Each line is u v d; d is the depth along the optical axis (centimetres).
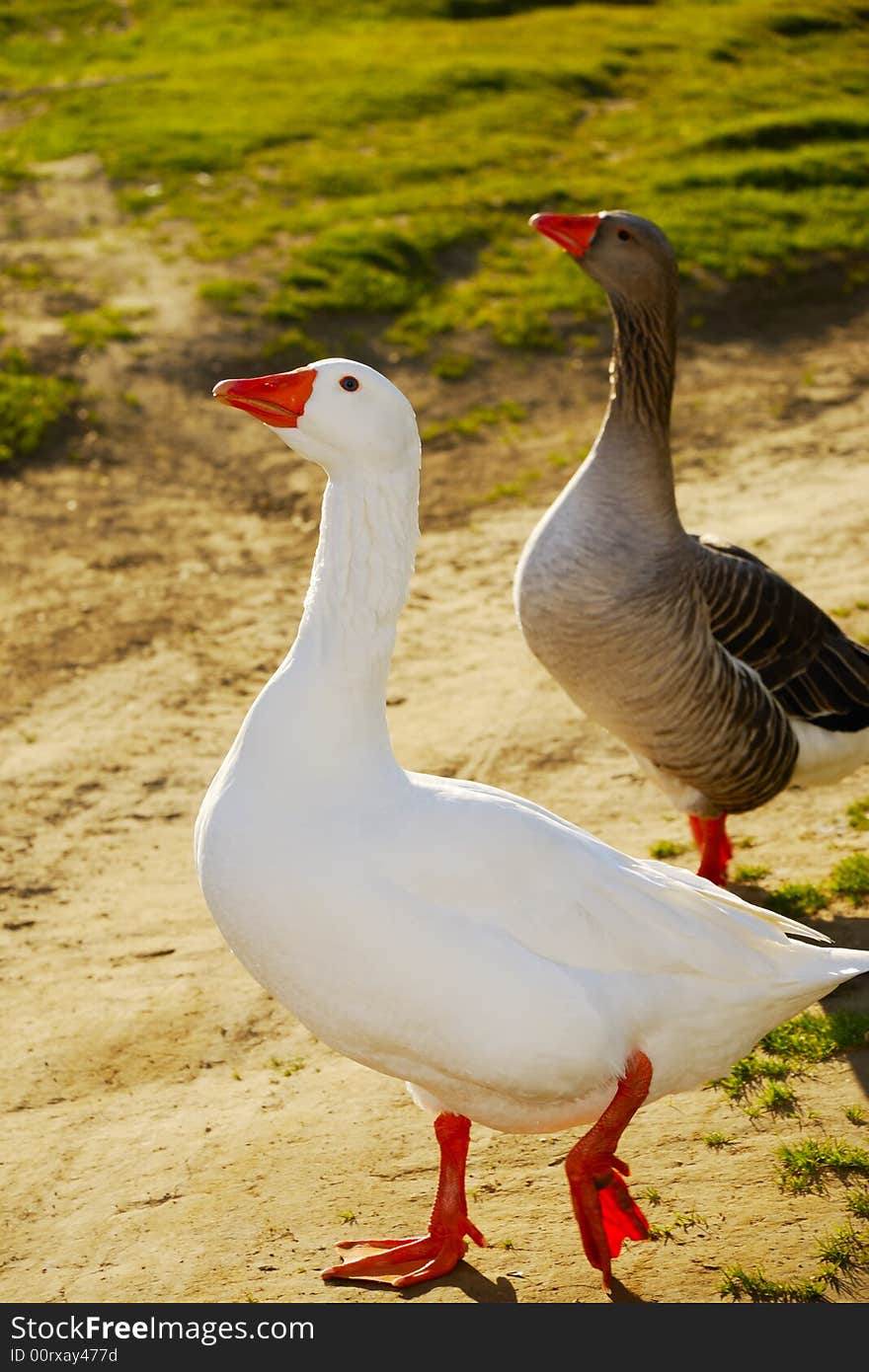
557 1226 539
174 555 1388
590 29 3488
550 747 993
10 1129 647
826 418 1627
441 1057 471
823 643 777
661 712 723
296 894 457
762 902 754
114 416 1662
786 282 2019
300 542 1413
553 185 2380
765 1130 581
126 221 2267
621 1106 471
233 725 1072
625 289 736
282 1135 625
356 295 1969
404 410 474
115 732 1064
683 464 1534
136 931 819
